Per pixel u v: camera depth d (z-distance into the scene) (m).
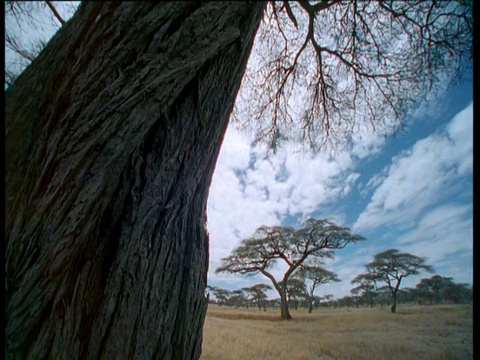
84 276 0.85
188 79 0.98
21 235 0.79
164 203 1.02
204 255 1.30
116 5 0.97
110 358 0.82
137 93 0.88
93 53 0.93
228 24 1.13
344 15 3.36
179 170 1.06
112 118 0.84
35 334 0.76
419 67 3.29
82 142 0.82
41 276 0.77
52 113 0.90
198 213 1.27
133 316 0.89
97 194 0.83
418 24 3.07
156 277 0.97
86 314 0.84
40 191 0.82
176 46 0.97
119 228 0.92
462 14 2.65
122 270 0.90
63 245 0.78
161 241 1.01
